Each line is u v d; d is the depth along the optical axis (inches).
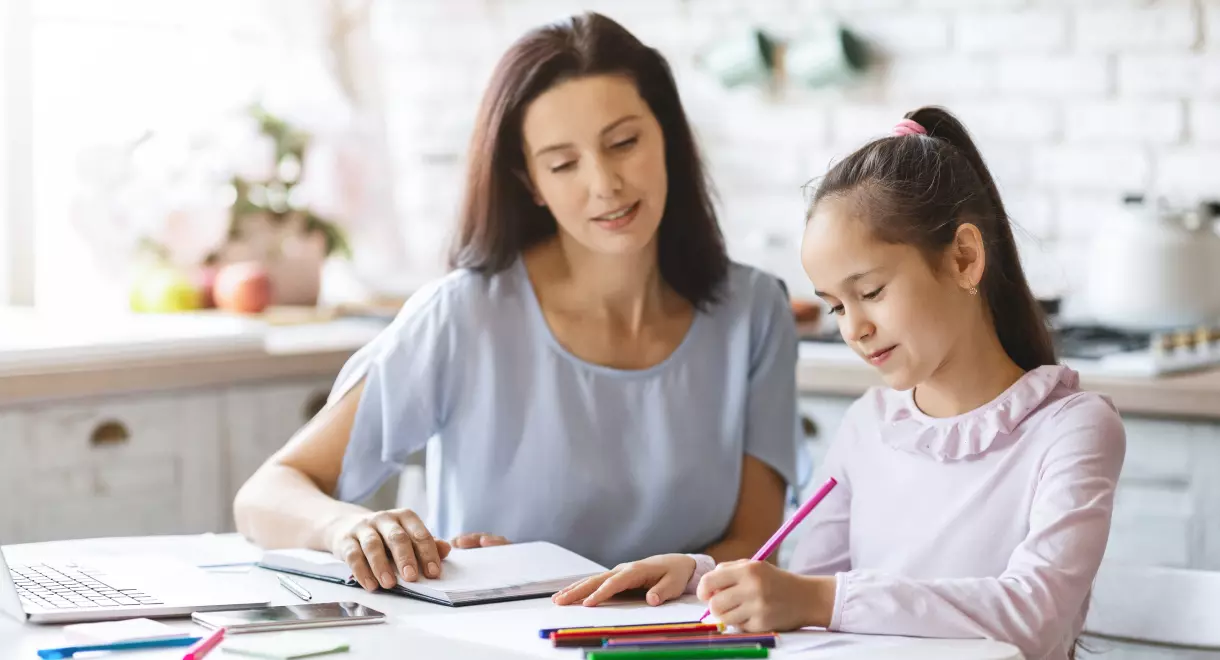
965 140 68.8
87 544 70.5
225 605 56.9
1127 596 69.1
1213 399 97.1
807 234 62.6
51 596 57.2
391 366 77.9
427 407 78.1
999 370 65.4
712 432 80.0
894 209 60.5
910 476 66.1
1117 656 81.4
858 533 68.1
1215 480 98.3
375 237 145.5
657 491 78.2
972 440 63.8
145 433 109.3
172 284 131.6
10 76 136.4
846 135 136.6
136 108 146.0
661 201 76.5
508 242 79.8
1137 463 101.2
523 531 78.5
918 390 67.9
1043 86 128.0
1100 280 116.8
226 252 135.9
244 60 153.9
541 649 50.9
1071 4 126.3
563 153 75.0
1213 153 121.6
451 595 58.1
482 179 79.0
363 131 152.2
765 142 140.5
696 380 80.0
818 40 134.0
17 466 102.5
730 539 80.4
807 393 111.9
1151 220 114.7
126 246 131.5
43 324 118.0
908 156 62.2
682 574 59.7
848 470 69.8
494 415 78.2
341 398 78.9
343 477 78.5
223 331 114.7
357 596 59.9
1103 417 61.8
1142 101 124.1
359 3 153.7
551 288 80.3
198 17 150.0
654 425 78.7
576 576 61.5
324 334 126.4
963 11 130.7
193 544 72.0
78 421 105.3
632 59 76.7
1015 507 62.3
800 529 111.0
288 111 139.8
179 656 49.8
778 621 53.2
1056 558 56.2
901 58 133.6
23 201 137.9
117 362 106.0
